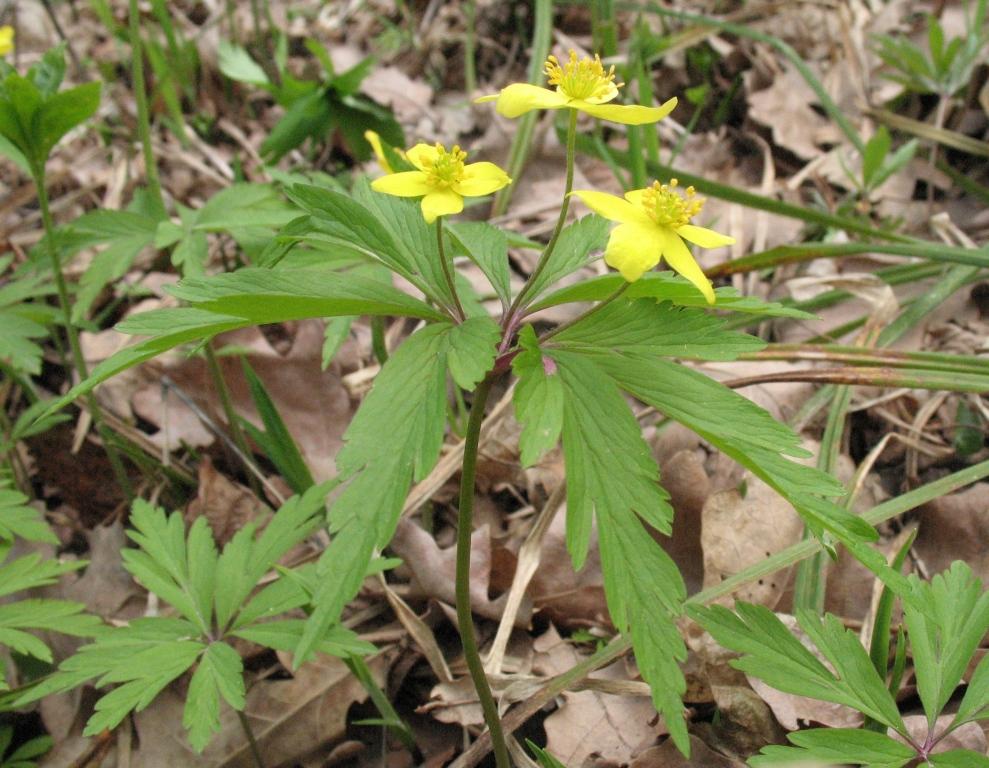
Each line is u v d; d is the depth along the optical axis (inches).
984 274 13.6
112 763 11.0
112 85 22.2
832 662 8.9
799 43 21.2
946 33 20.1
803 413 12.7
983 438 12.8
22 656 11.8
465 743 10.8
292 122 17.9
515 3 22.9
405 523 12.0
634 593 7.6
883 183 17.4
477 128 21.2
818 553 11.2
